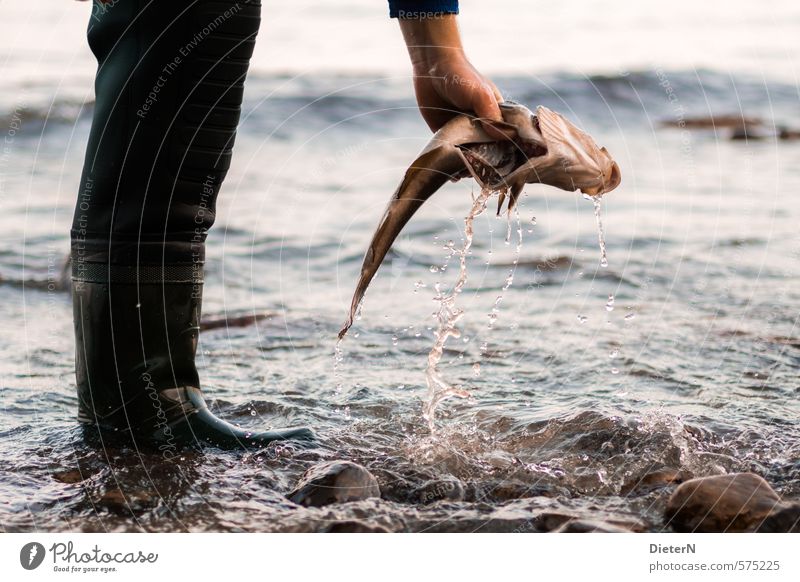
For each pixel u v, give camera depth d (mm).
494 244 5293
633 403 3102
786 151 8055
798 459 2613
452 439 2795
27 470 2521
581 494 2453
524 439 2789
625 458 2633
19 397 3133
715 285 4496
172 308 2682
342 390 3285
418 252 5141
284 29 12938
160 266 2641
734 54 12500
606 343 3752
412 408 3090
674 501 2318
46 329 3877
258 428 2947
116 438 2688
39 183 6562
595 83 10422
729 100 10047
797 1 17234
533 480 2520
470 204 6258
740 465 2582
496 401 3154
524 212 6020
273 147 8031
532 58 11617
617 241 5297
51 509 2324
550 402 3135
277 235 5492
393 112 9273
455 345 3775
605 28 14109
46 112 8781
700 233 5445
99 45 2676
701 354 3607
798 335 3803
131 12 2561
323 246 5293
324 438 2791
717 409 3039
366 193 6621
